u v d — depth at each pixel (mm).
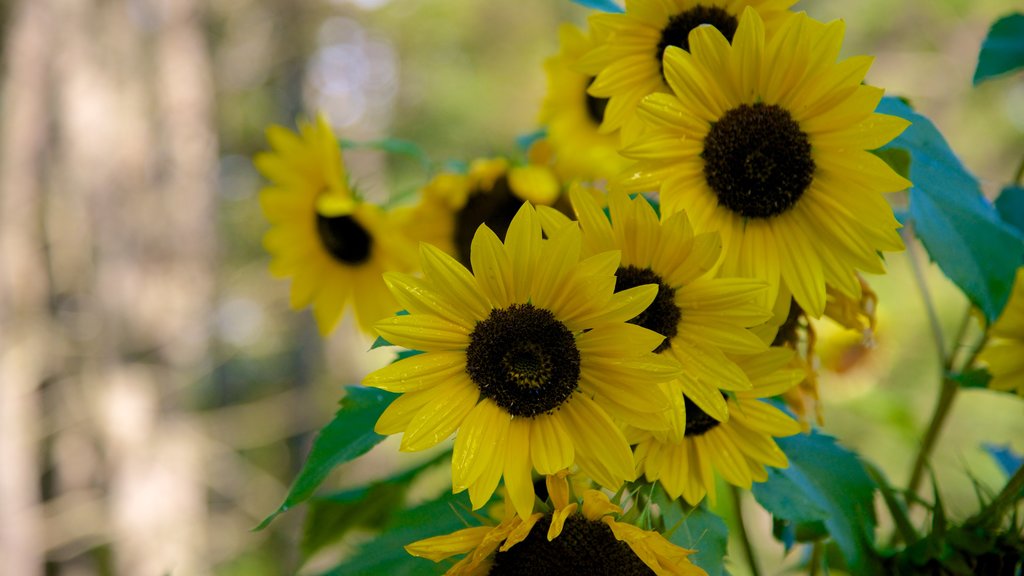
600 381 835
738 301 842
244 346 6762
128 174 3752
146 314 3832
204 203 4539
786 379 876
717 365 844
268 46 7043
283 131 1165
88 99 3535
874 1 5586
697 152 867
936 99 5555
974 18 5520
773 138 857
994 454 1047
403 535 910
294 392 6379
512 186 1122
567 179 1127
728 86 862
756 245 868
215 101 6574
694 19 903
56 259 3465
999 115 5590
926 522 925
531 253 831
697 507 877
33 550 3133
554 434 832
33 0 3314
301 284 1175
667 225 837
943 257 878
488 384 833
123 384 3613
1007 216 987
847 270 862
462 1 7930
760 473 882
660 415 829
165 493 3711
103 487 3547
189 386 4551
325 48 8125
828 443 921
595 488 856
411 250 1134
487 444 828
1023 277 939
